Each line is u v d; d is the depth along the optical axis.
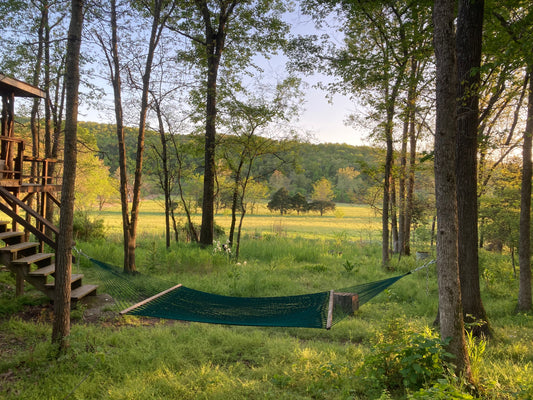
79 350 4.76
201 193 24.53
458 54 6.73
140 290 6.43
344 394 4.01
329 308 5.38
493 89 7.25
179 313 5.24
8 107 7.97
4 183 7.02
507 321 7.41
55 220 15.53
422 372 4.01
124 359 4.83
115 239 16.72
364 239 28.12
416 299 8.97
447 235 4.24
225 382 4.30
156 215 45.53
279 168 14.47
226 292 8.68
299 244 17.27
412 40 10.55
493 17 7.93
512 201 13.40
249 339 5.82
